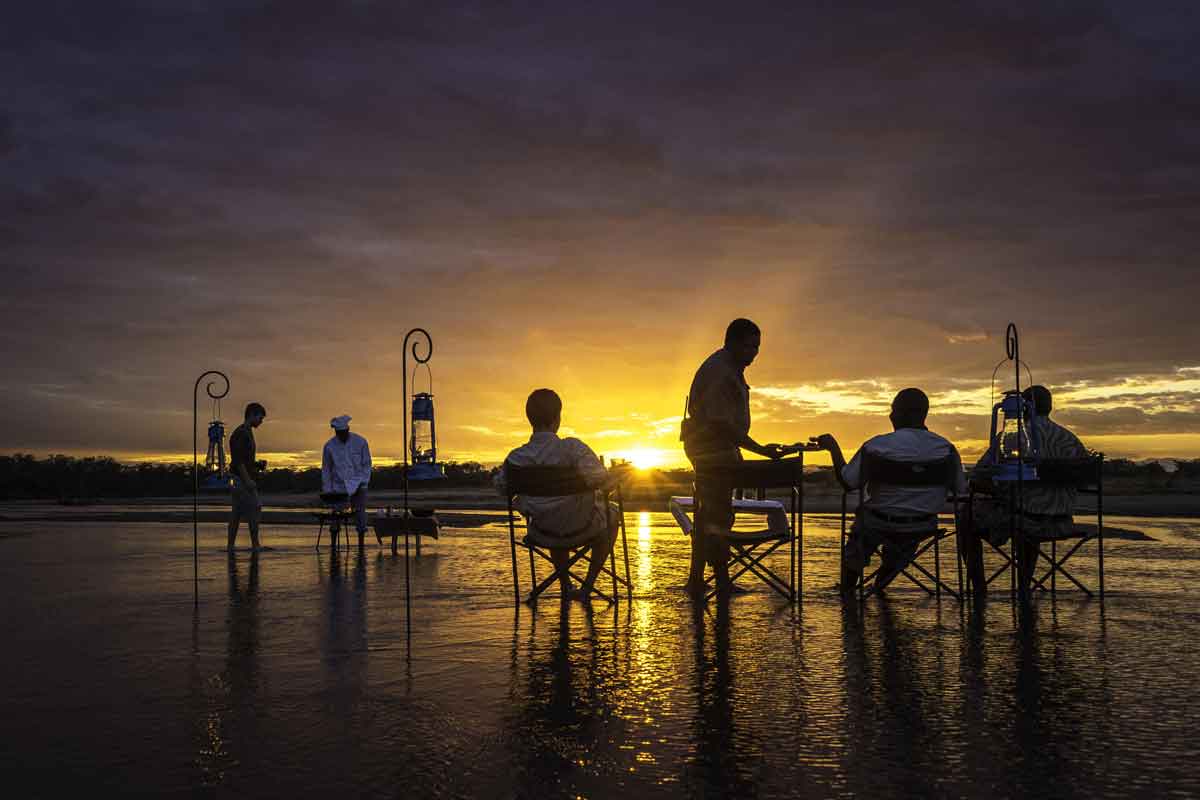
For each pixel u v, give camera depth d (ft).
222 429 45.39
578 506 24.43
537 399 24.16
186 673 16.98
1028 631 20.68
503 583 29.68
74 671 17.19
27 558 39.29
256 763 12.00
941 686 15.79
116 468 134.41
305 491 138.41
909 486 24.63
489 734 13.19
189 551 42.65
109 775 11.59
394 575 32.12
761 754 12.29
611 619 22.47
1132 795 10.79
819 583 29.17
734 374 26.11
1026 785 11.12
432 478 25.66
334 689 15.72
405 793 10.93
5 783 11.34
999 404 26.27
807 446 25.45
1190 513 65.92
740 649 18.84
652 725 13.60
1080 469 24.66
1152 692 15.33
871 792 10.93
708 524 26.27
